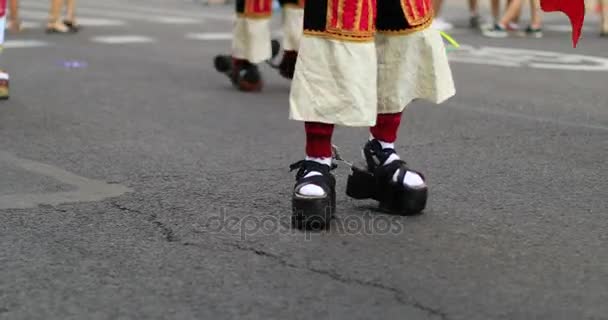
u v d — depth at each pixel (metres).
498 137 8.23
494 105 10.00
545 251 4.93
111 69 12.55
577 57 14.45
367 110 5.07
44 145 7.72
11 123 8.66
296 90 5.11
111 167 6.95
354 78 5.02
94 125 8.65
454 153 7.53
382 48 5.24
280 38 17.06
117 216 5.58
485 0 26.58
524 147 7.79
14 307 4.19
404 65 5.21
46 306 4.20
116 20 20.31
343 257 4.81
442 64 5.26
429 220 5.48
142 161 7.17
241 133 8.41
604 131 8.55
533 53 15.00
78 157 7.28
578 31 5.29
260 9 10.59
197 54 14.48
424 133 8.41
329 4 4.97
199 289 4.38
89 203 5.89
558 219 5.55
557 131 8.52
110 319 4.05
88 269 4.65
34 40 15.95
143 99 10.20
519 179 6.60
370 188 5.57
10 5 17.28
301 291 4.35
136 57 13.95
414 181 5.45
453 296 4.29
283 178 6.62
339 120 5.08
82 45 15.38
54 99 10.05
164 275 4.56
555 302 4.22
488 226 5.38
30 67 12.54
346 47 5.00
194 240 5.10
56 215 5.60
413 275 4.55
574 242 5.09
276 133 8.42
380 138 5.46
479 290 4.37
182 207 5.79
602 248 5.00
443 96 5.27
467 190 6.25
